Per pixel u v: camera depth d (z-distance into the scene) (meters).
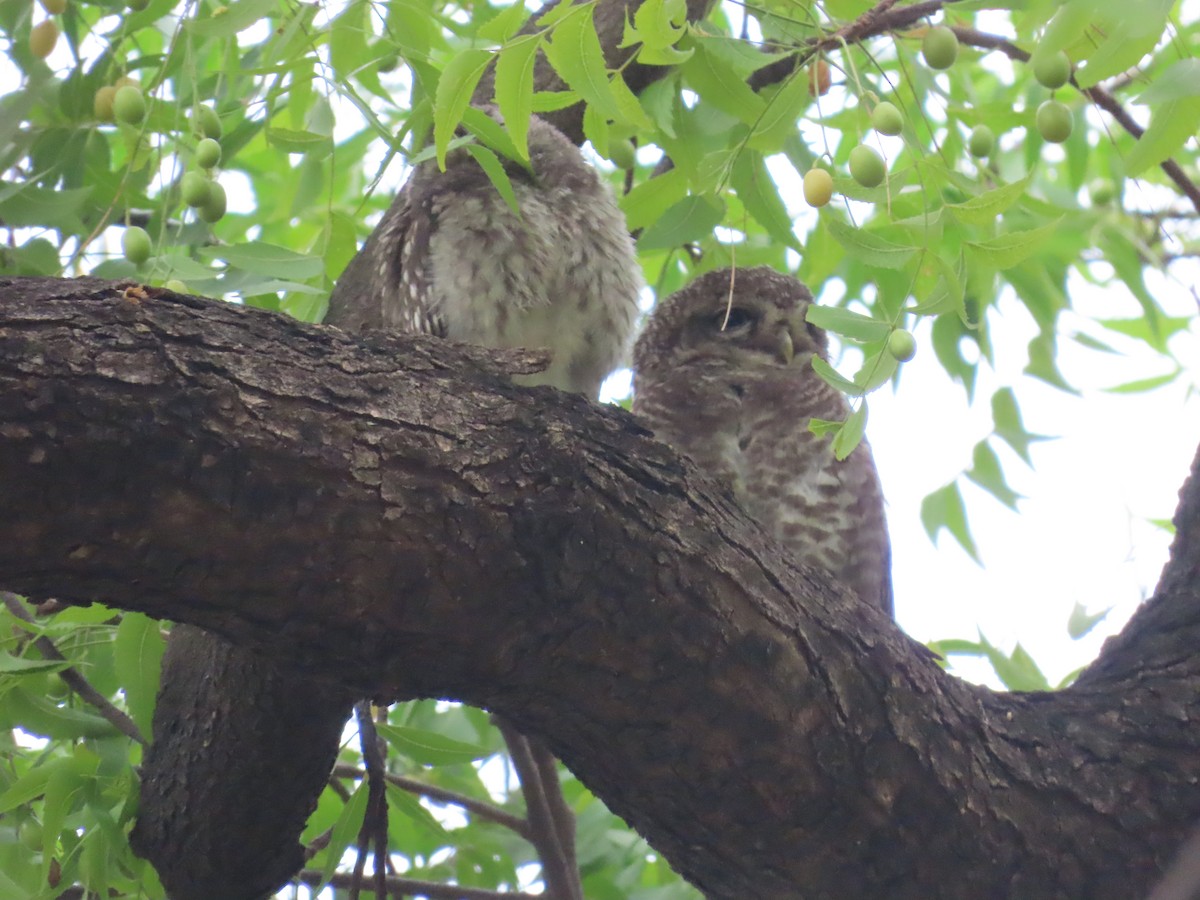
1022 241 4.79
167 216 6.55
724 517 4.63
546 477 4.15
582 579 4.17
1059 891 4.87
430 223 6.85
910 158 6.14
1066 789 4.96
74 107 6.37
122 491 3.57
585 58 4.19
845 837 4.75
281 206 8.50
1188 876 3.55
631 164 7.43
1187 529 5.74
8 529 3.51
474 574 4.02
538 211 6.75
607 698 4.38
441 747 6.06
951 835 4.80
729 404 8.08
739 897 5.05
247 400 3.75
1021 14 4.89
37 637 5.57
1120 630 5.70
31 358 3.48
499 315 6.75
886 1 5.44
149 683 5.43
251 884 6.00
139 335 3.67
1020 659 7.20
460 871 8.28
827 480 7.72
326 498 3.80
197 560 3.75
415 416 4.03
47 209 6.12
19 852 6.03
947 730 4.89
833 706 4.63
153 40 8.19
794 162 6.37
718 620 4.40
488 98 7.46
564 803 7.78
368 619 4.00
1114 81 7.83
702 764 4.56
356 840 5.99
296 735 5.41
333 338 4.08
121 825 5.66
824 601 4.83
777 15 6.07
